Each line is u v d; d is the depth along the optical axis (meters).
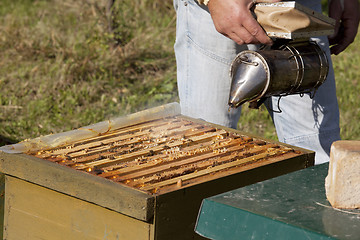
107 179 2.09
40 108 5.46
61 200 2.21
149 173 2.19
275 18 2.46
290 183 1.97
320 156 3.34
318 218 1.70
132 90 6.07
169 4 8.33
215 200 1.80
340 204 1.77
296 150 2.55
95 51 6.59
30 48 6.87
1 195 2.60
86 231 2.15
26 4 9.14
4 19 8.26
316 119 3.27
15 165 2.28
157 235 1.98
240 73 2.43
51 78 6.16
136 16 7.73
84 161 2.34
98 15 7.05
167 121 2.96
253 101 2.55
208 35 3.08
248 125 5.37
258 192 1.88
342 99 5.95
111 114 5.52
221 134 2.72
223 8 2.55
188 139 2.63
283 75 2.44
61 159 2.31
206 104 3.20
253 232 1.71
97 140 2.65
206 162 2.33
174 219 2.03
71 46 6.79
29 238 2.32
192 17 3.12
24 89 5.94
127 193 1.97
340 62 6.85
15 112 5.39
